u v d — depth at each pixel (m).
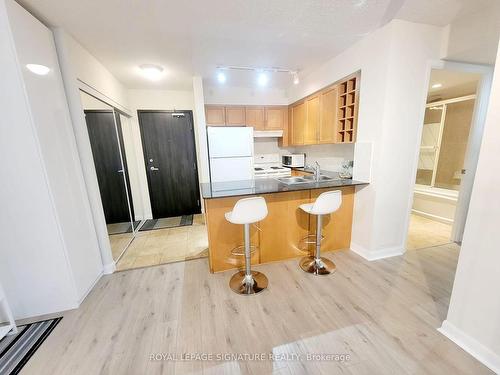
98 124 2.75
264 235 2.42
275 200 2.39
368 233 2.46
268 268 2.39
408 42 2.04
